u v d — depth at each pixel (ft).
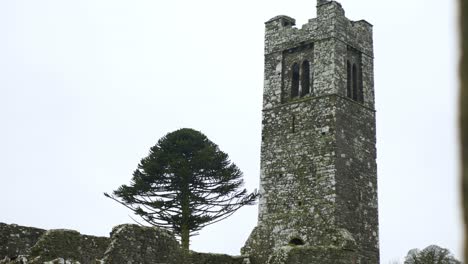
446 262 181.68
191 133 176.35
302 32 135.85
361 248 124.26
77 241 81.10
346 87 131.54
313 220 122.21
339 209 121.49
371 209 129.39
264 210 130.82
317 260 111.14
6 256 76.74
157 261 91.09
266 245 127.03
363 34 139.13
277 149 132.67
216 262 109.40
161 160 169.58
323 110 128.16
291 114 132.67
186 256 99.66
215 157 170.60
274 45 140.05
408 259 190.39
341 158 125.18
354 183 126.82
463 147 6.55
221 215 171.94
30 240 82.23
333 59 129.80
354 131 130.21
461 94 6.57
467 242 6.52
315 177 125.39
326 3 133.80
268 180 132.16
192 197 170.09
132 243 87.30
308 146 128.16
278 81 137.28
